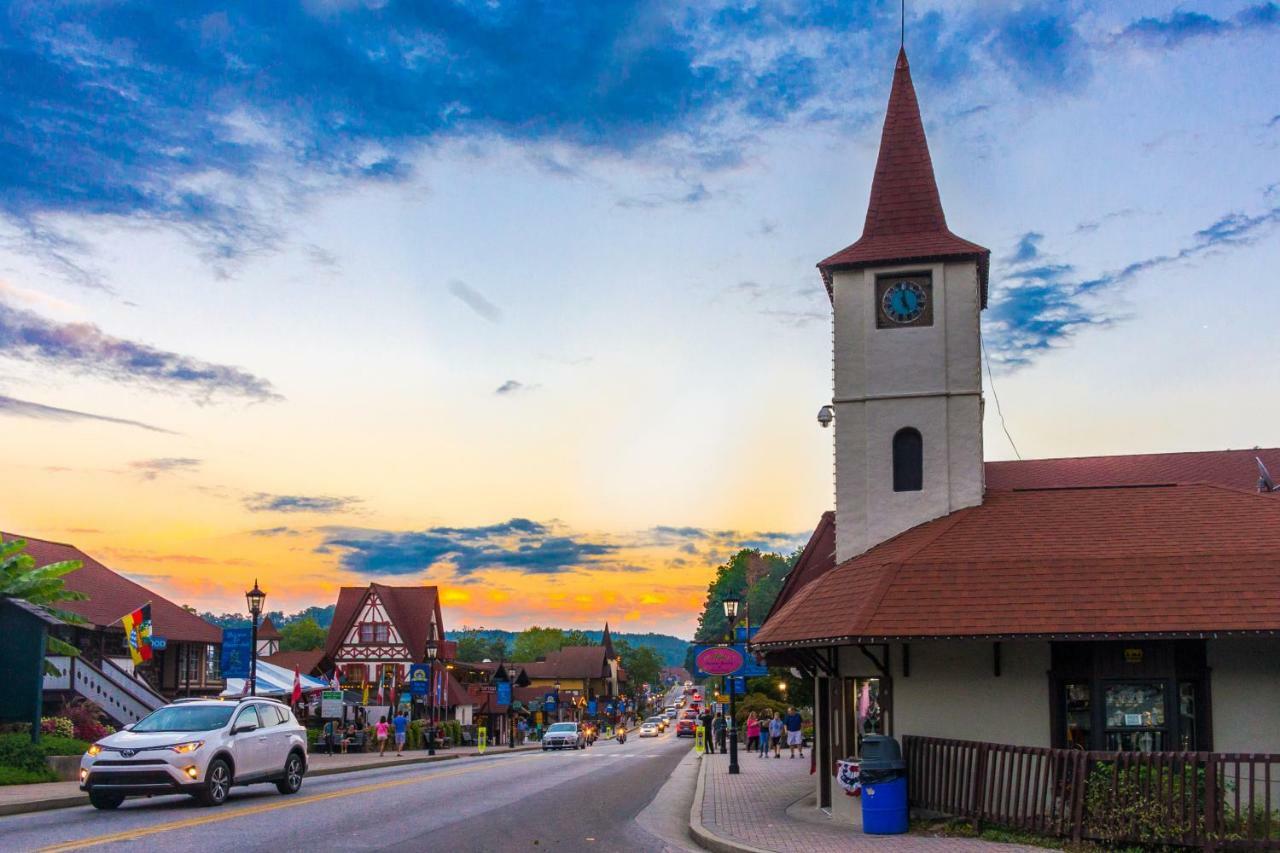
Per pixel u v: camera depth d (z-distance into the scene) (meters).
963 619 17.31
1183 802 13.59
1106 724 17.31
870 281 23.48
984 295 26.48
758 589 131.50
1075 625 16.89
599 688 139.00
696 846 16.27
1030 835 14.96
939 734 17.77
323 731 46.97
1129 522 19.75
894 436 22.92
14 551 27.56
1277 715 16.80
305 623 137.38
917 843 15.14
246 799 20.84
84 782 18.75
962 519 21.08
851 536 22.66
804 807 21.05
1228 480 31.62
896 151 24.92
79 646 38.53
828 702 21.20
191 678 46.62
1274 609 16.52
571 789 24.50
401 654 70.88
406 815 18.00
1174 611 16.80
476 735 74.69
